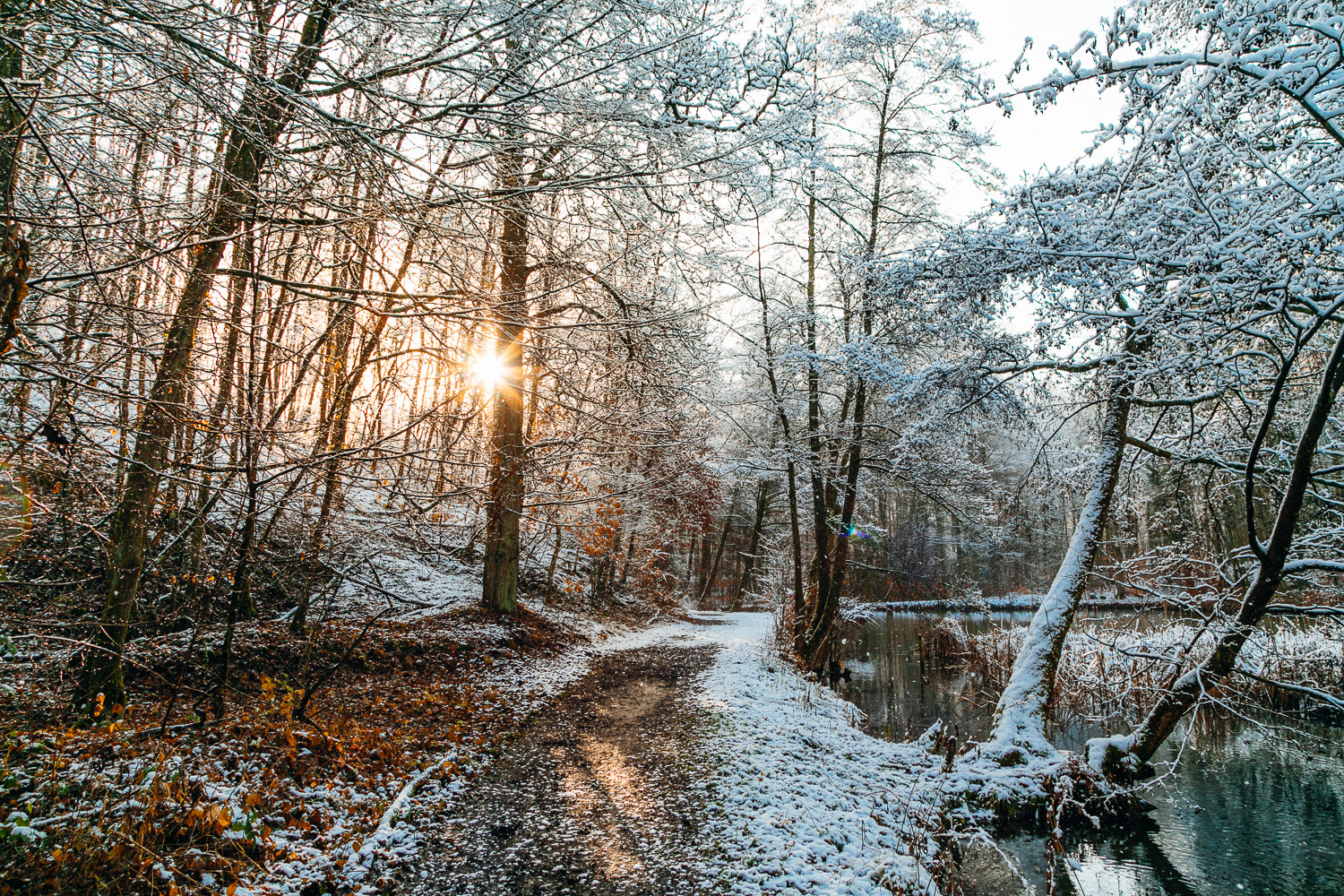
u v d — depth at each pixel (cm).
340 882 392
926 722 1045
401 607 1048
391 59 448
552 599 1598
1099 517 905
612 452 938
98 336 389
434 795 527
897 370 877
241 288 571
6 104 391
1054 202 625
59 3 313
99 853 336
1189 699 753
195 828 383
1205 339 586
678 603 2709
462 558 1527
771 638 1420
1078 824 688
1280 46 431
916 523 3069
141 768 424
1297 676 1109
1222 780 820
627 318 658
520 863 446
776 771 636
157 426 498
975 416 872
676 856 469
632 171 498
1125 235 577
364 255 534
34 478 444
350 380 623
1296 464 675
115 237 412
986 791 711
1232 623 727
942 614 2786
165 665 646
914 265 755
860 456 1399
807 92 609
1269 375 761
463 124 456
